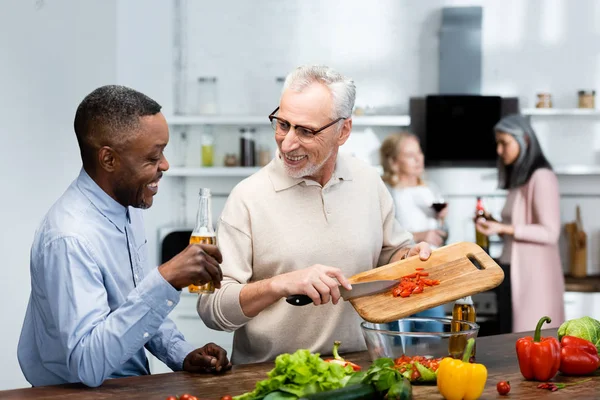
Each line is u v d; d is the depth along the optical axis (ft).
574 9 17.60
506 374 6.57
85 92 13.43
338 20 17.74
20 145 10.94
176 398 5.38
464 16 16.87
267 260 7.58
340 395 5.05
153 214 16.43
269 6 17.74
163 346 7.15
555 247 15.37
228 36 17.79
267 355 7.61
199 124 17.52
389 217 8.23
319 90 7.06
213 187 17.69
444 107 16.71
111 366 5.95
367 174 8.05
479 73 16.90
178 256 6.05
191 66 17.79
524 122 15.53
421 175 16.61
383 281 6.89
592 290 15.87
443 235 15.51
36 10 11.44
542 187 15.34
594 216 17.61
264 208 7.58
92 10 13.78
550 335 8.15
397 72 17.72
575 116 17.62
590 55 17.61
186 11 17.74
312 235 7.58
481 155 16.72
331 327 7.57
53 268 6.05
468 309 7.09
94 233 6.28
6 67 10.46
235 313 7.06
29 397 5.82
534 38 17.65
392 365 5.58
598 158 17.62
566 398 5.83
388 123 16.89
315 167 7.28
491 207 17.57
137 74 16.62
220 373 6.67
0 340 10.43
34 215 11.48
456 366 5.65
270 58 17.79
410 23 17.71
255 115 17.35
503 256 15.72
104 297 6.17
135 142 6.13
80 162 13.26
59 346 6.36
